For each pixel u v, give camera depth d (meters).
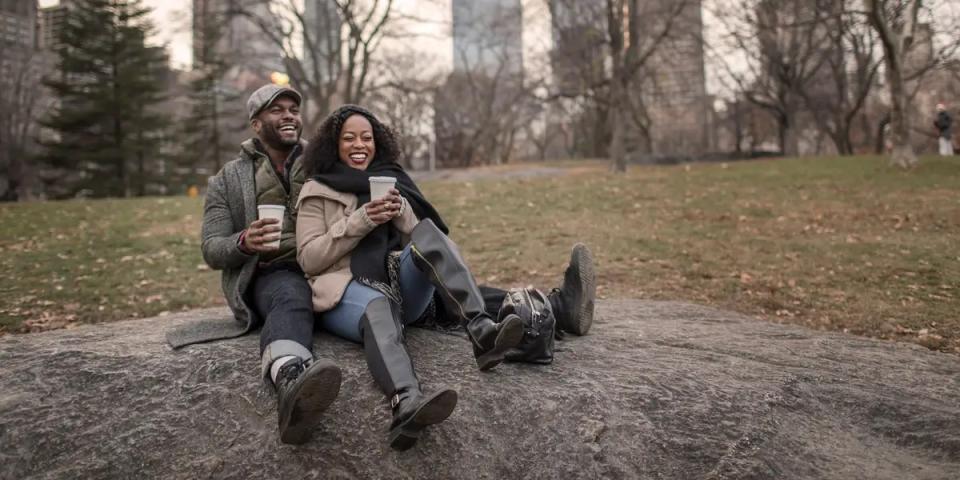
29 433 2.32
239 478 2.15
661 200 13.90
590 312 3.23
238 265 2.85
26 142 43.09
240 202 3.01
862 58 31.14
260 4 27.83
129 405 2.45
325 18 28.05
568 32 26.44
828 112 38.59
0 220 12.95
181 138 39.25
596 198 14.50
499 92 42.62
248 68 29.83
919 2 17.44
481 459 2.21
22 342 3.05
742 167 20.81
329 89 27.72
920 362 3.30
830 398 2.69
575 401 2.39
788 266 7.83
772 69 33.28
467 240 9.94
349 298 2.55
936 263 7.62
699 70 36.25
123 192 34.34
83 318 6.11
